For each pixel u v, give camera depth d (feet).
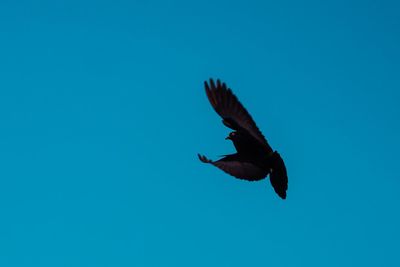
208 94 43.52
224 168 39.65
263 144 41.29
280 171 40.83
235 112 42.68
